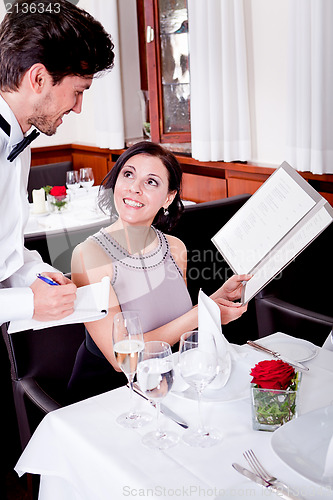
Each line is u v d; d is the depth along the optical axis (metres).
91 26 1.45
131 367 1.36
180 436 1.24
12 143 1.55
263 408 1.23
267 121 3.39
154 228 1.98
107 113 4.52
